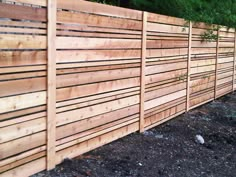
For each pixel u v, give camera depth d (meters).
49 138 3.46
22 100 3.11
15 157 3.12
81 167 3.71
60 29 3.45
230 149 4.89
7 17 2.89
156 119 5.55
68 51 3.58
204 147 4.89
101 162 3.92
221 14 7.85
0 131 2.94
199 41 6.80
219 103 7.85
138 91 4.94
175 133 5.35
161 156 4.36
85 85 3.89
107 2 6.84
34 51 3.18
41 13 3.22
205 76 7.35
